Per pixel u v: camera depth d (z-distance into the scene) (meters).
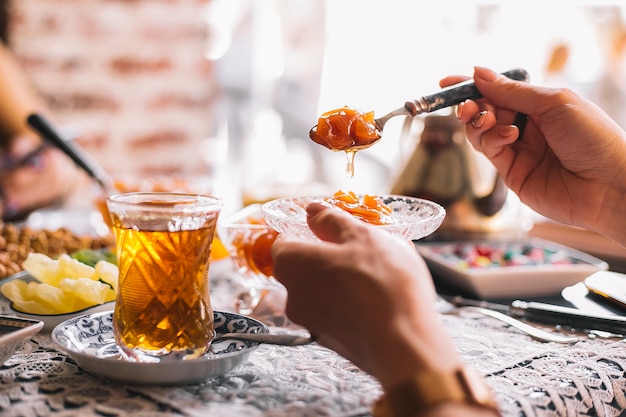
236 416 0.40
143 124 1.68
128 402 0.42
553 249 0.77
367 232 0.42
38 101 1.57
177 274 0.45
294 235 0.46
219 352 0.48
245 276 0.63
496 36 1.50
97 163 1.65
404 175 0.83
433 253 0.73
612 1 1.42
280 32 1.91
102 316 0.51
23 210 1.48
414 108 0.58
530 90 0.62
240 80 1.90
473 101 0.65
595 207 0.64
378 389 0.44
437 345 0.37
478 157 0.82
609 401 0.47
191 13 1.68
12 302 0.55
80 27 1.59
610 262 0.84
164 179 0.91
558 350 0.52
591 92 1.46
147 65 1.66
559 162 0.66
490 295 0.66
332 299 0.40
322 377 0.46
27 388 0.43
